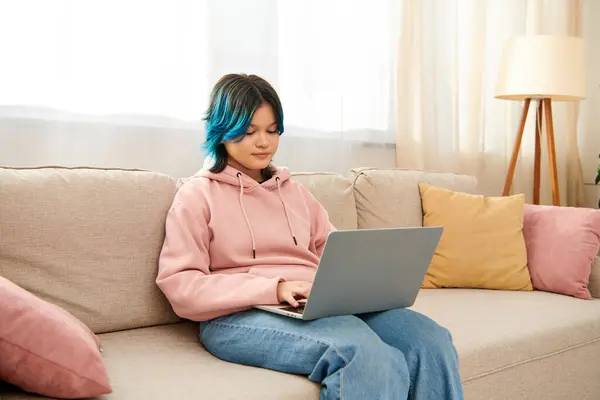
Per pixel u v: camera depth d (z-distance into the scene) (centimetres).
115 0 213
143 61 220
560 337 190
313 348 133
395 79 296
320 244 191
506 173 353
